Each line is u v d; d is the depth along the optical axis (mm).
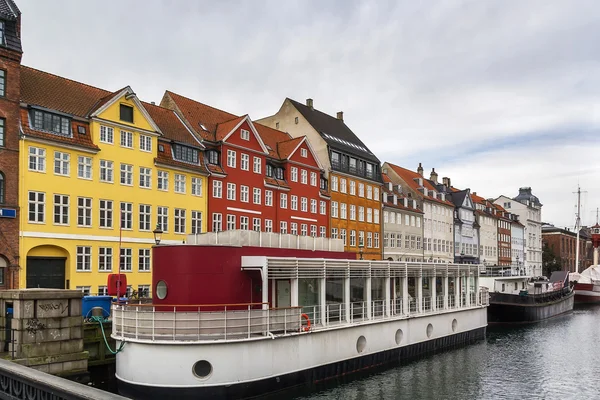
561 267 111750
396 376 23562
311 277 20750
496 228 90125
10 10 28734
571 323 45031
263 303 18453
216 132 41188
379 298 25078
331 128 57875
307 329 19906
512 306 42344
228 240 20656
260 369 17969
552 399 20516
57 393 10273
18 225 27719
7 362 12898
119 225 32625
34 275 28703
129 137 33656
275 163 46156
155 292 19375
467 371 24891
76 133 30922
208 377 16938
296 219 47031
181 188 36812
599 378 23875
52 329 18688
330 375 21016
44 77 32250
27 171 28297
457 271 31766
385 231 60469
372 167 59906
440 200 72750
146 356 17125
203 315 17406
